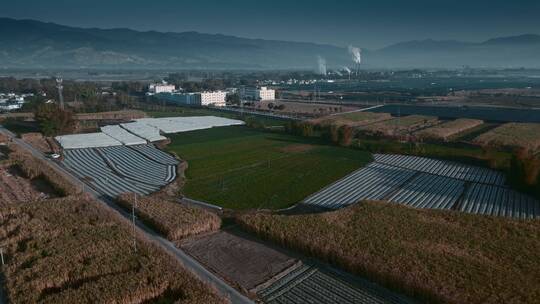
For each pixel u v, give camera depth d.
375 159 92.56
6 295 37.03
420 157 94.06
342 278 41.19
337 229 49.88
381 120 149.12
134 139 111.94
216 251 46.59
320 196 67.50
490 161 84.06
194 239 49.75
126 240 46.44
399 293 38.62
